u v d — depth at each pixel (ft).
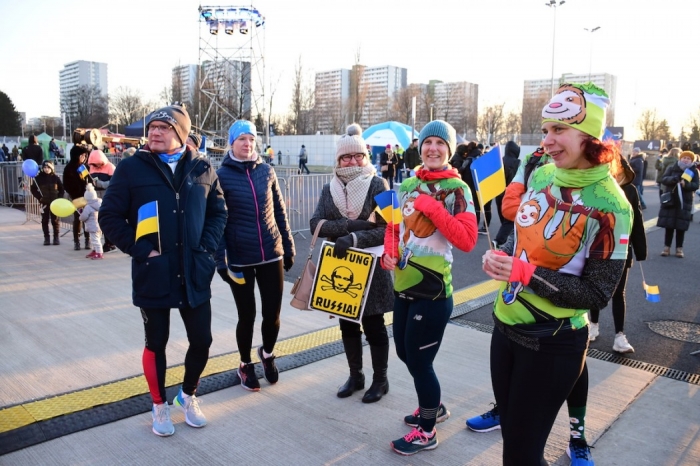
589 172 6.61
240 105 104.01
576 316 6.89
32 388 12.12
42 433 10.26
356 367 12.16
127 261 25.76
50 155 106.22
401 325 10.14
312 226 11.96
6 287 20.75
